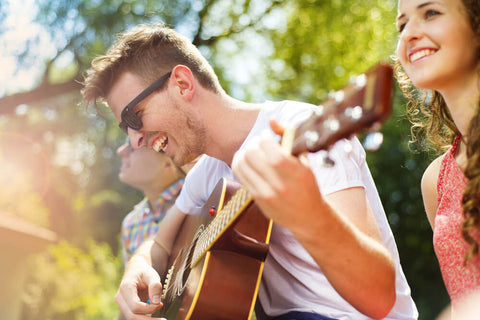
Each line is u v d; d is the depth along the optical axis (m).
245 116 2.24
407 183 12.25
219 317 1.85
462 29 1.49
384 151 12.12
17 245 5.08
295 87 13.41
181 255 2.43
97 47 10.30
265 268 2.07
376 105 0.99
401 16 1.61
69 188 15.16
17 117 13.92
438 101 1.91
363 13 12.73
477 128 1.50
